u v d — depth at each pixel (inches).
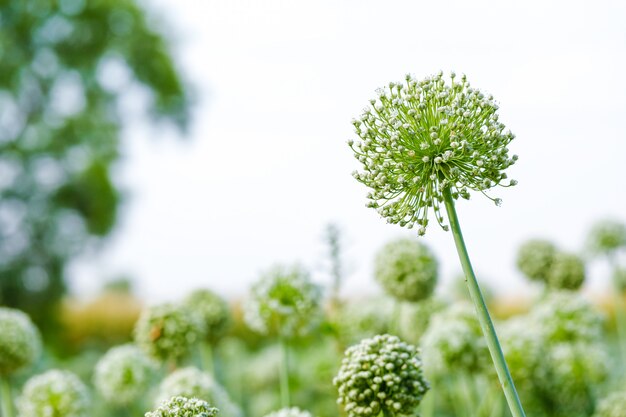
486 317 24.4
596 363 43.8
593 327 45.4
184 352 41.9
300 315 38.4
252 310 39.2
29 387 41.1
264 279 38.8
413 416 29.6
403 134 26.5
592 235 54.2
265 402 49.9
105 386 44.8
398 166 26.1
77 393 41.3
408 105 26.7
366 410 28.4
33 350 42.7
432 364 41.4
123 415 53.2
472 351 41.0
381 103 26.9
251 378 55.2
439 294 51.5
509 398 23.5
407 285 41.9
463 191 25.7
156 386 48.7
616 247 53.4
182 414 25.2
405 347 29.1
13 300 177.2
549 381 43.4
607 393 46.7
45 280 180.4
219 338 46.2
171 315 42.0
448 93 26.5
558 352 44.5
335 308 41.4
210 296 46.3
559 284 50.1
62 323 175.8
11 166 183.9
